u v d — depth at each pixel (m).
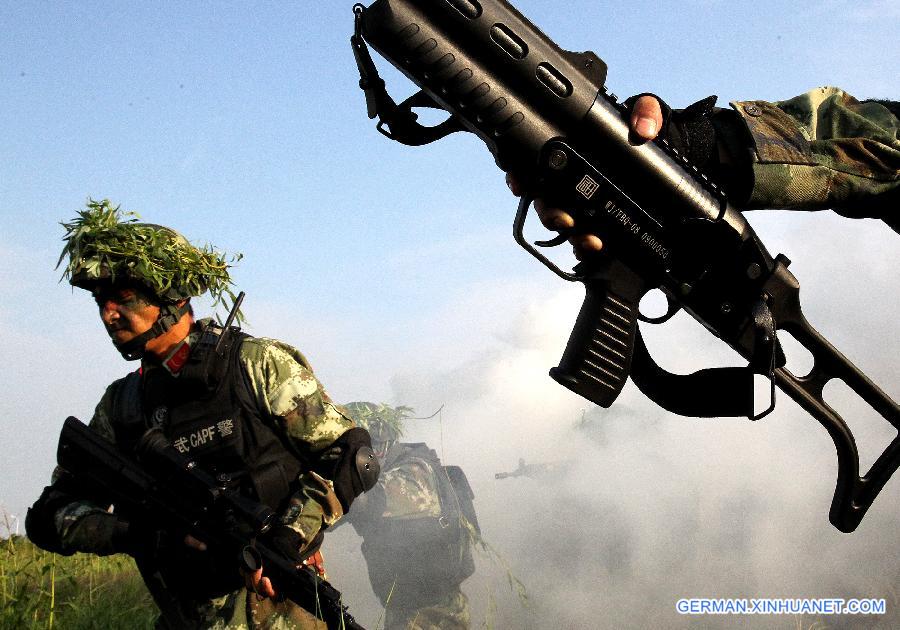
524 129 2.00
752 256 2.15
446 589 6.08
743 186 2.09
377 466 3.08
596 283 2.21
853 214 2.17
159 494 2.92
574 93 2.00
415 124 2.10
